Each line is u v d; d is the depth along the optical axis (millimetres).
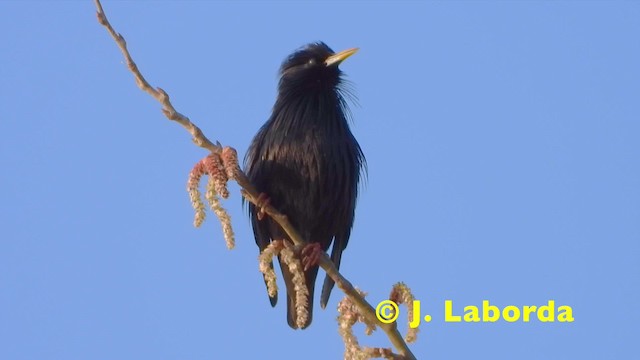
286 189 13805
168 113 9320
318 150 13672
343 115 14375
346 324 8812
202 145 9539
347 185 13992
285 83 14406
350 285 8930
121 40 8922
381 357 8633
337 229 14320
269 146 13844
